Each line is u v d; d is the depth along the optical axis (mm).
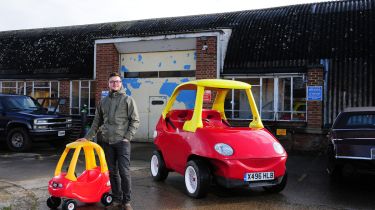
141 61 15820
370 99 12500
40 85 18016
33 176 8688
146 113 15688
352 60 13008
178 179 8461
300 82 13320
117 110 5812
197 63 14328
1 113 13523
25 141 13133
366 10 14398
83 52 18062
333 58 13211
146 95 15711
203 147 6695
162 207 6262
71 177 5887
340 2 15641
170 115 8219
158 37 14836
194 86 7770
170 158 7723
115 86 5898
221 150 6516
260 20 15719
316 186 7859
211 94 12719
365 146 7578
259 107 13812
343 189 7598
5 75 18656
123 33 18125
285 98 13492
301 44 13945
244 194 7152
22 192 7141
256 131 7195
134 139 15836
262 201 6668
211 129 7031
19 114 13352
